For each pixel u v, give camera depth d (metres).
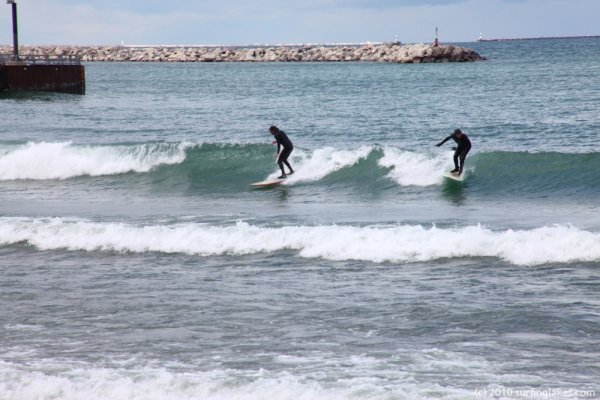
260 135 138.50
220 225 64.56
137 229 59.22
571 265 48.56
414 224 63.44
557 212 68.50
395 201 77.06
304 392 30.55
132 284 48.09
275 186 87.44
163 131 147.25
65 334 39.22
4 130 149.25
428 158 87.62
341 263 51.38
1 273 51.72
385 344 36.56
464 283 45.91
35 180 95.69
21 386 32.41
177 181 92.62
